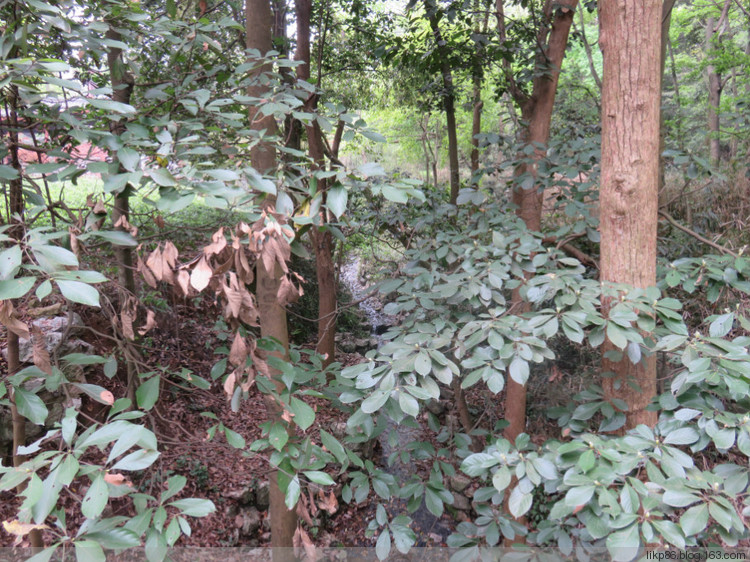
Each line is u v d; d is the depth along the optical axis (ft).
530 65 13.66
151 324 5.43
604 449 4.77
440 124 40.55
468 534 7.49
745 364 4.78
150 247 6.20
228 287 4.89
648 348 6.00
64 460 3.49
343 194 4.97
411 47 17.20
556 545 7.45
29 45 6.70
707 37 37.22
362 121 6.29
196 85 8.02
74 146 5.95
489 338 5.95
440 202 13.99
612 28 6.63
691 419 5.40
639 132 6.57
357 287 32.53
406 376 5.72
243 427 16.72
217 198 4.50
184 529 3.98
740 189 17.25
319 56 21.77
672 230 14.69
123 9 5.99
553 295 6.27
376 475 7.05
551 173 10.76
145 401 5.52
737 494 4.58
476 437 14.96
